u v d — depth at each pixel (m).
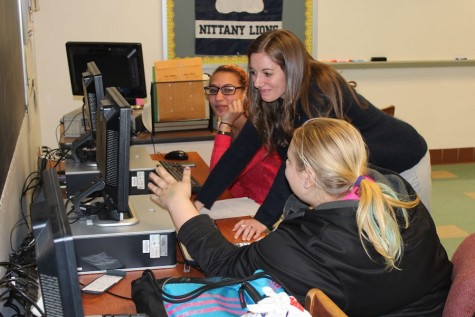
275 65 1.83
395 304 1.35
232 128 2.70
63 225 0.93
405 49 5.22
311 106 1.83
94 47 3.12
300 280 1.28
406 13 5.15
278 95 1.88
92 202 1.85
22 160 2.43
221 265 1.43
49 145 4.56
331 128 1.37
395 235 1.29
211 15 4.73
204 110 3.34
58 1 4.40
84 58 3.13
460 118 5.55
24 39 2.85
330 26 5.01
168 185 1.66
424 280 1.38
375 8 5.07
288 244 1.33
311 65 1.90
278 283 1.28
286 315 1.08
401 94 5.36
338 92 1.85
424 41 5.25
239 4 4.76
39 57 4.44
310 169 1.35
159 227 1.72
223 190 2.12
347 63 5.04
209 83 2.99
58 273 0.88
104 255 1.67
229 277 1.34
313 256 1.29
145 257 1.71
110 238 1.67
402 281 1.33
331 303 1.13
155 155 3.13
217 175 2.11
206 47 4.77
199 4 4.68
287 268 1.29
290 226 1.38
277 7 4.84
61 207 1.01
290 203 1.59
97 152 2.00
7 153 1.80
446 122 5.52
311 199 1.40
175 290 1.31
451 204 4.46
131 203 1.90
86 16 4.48
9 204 1.83
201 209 2.12
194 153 3.19
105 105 1.71
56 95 4.52
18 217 2.13
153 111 3.26
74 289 0.89
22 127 2.52
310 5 4.91
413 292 1.36
